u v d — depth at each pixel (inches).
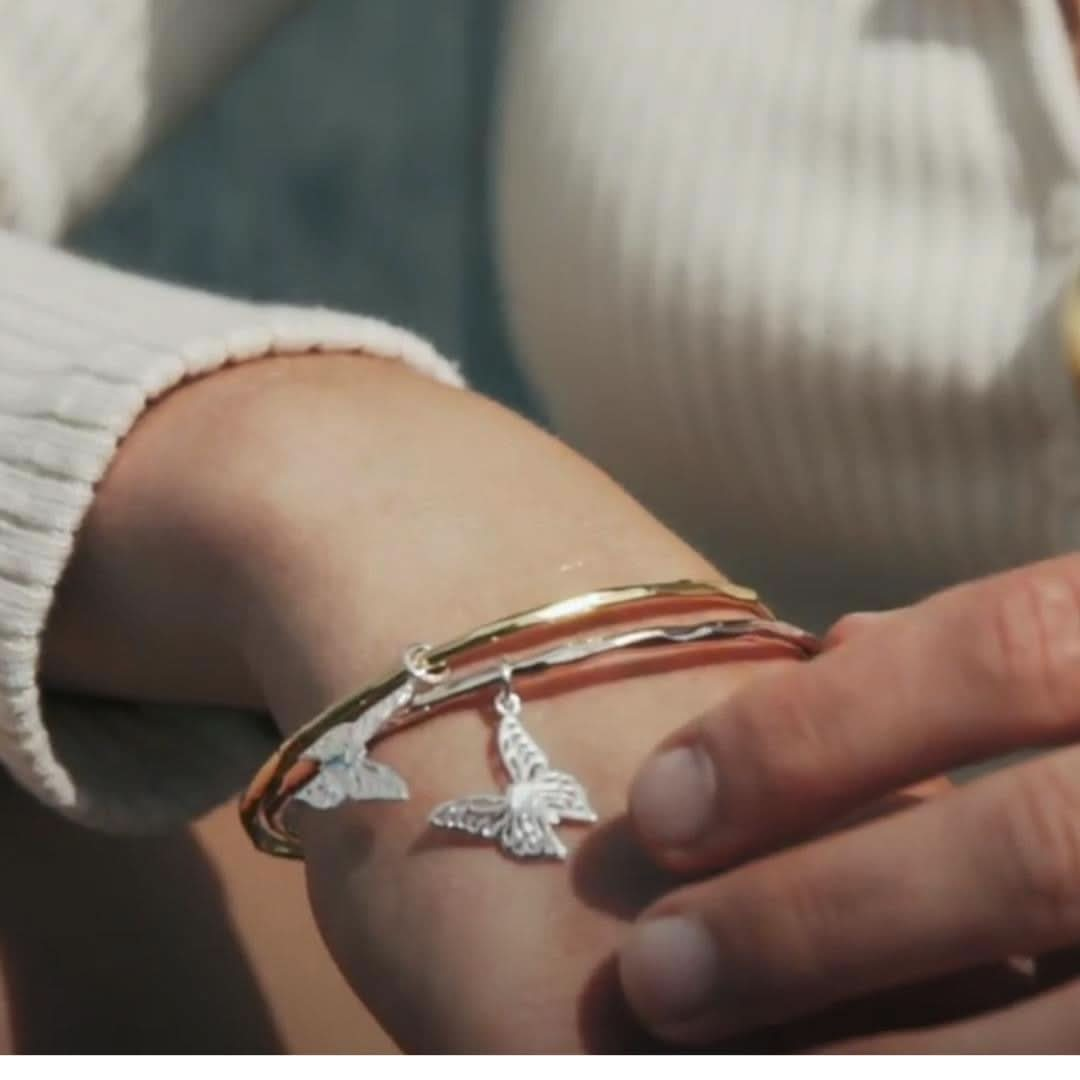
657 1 28.5
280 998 21.2
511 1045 12.5
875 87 25.8
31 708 17.4
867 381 25.7
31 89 26.8
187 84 30.1
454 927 13.0
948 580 27.5
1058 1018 11.8
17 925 20.0
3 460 17.3
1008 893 11.6
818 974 11.8
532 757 13.4
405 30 50.1
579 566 14.7
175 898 21.4
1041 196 24.8
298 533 15.3
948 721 12.3
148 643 17.4
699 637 14.2
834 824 12.8
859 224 25.9
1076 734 12.5
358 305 51.6
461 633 14.1
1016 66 24.9
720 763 12.4
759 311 26.4
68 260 21.2
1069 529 24.9
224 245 49.2
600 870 13.0
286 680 14.9
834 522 27.9
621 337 28.5
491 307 51.8
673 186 27.3
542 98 29.6
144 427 17.0
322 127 49.8
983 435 25.3
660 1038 12.4
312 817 14.2
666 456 29.6
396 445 15.9
